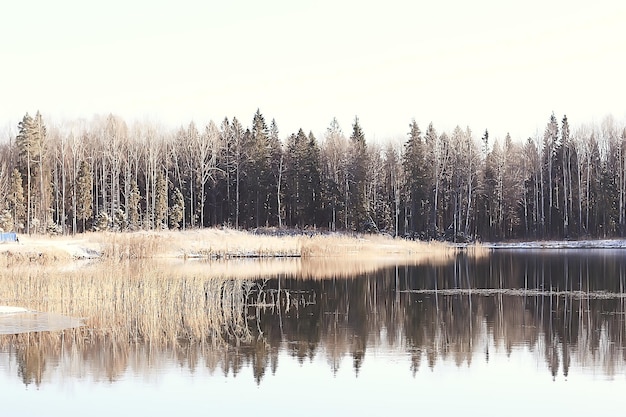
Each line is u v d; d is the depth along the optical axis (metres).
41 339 22.36
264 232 82.88
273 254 63.06
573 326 25.23
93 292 28.80
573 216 96.94
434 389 17.25
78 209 88.12
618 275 43.44
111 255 54.94
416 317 27.34
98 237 57.88
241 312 28.25
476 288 36.91
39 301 29.36
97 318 25.86
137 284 30.98
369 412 15.52
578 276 43.03
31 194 89.00
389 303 31.23
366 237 78.00
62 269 42.00
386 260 58.09
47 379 17.98
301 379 18.14
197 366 19.36
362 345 22.09
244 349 21.50
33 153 88.69
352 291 35.44
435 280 40.75
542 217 95.75
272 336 23.41
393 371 18.98
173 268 46.53
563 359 20.22
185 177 96.94
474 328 24.89
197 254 59.81
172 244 59.38
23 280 32.94
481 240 96.06
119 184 93.25
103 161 89.44
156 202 90.19
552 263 53.72
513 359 20.28
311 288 36.66
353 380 18.05
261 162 95.69
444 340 22.86
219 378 18.22
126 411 15.57
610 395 16.70
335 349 21.53
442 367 19.34
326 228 95.81
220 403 16.14
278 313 28.19
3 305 28.44
